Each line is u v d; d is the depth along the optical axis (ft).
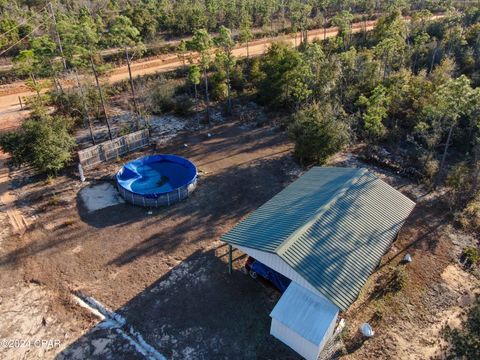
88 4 238.48
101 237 85.10
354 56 150.92
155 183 104.53
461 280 75.56
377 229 71.00
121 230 87.30
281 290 69.82
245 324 65.62
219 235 86.17
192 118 143.64
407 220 91.50
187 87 159.53
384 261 79.36
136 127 132.87
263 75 152.76
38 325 65.67
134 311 68.03
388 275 75.97
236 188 103.09
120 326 65.62
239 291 71.97
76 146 119.24
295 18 210.38
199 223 89.97
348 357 60.59
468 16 207.92
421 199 98.89
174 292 71.87
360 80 147.43
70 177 106.73
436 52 168.25
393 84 140.26
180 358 60.39
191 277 75.10
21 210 93.15
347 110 140.97
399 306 69.82
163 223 89.86
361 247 66.59
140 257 79.97
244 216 92.32
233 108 150.71
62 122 112.57
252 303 69.46
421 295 72.13
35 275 75.31
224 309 68.33
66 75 156.15
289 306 60.13
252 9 234.99
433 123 107.55
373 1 258.98
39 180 105.29
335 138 107.65
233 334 63.98
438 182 104.99
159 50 192.13
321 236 65.72
